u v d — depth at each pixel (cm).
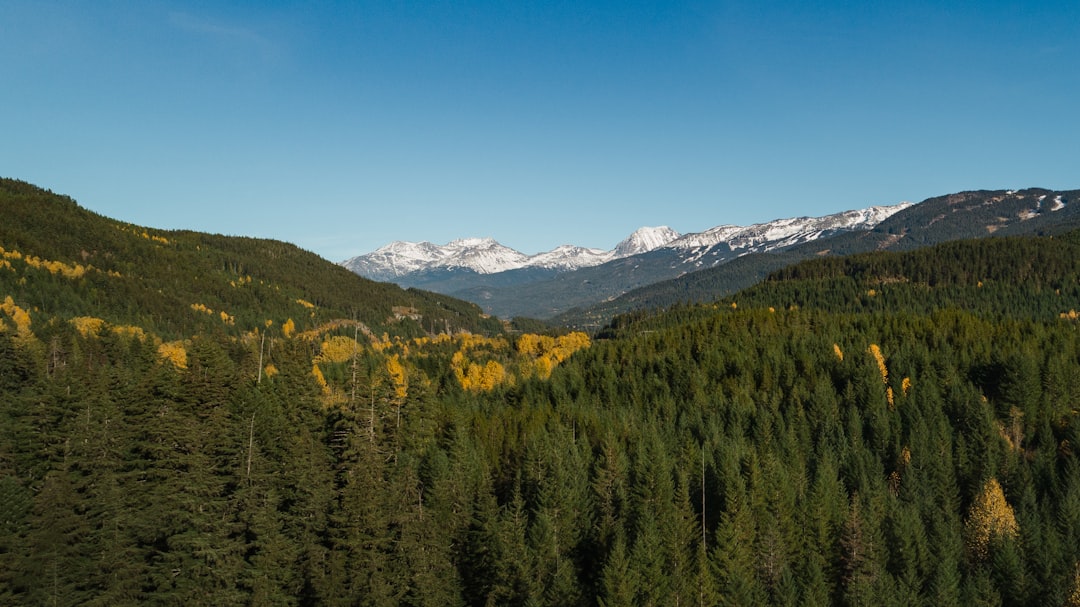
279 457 8006
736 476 9062
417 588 7000
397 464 8650
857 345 17238
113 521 6550
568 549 7975
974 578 8394
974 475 11588
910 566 8300
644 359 17550
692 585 6938
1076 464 11412
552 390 15588
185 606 6259
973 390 14238
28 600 5969
